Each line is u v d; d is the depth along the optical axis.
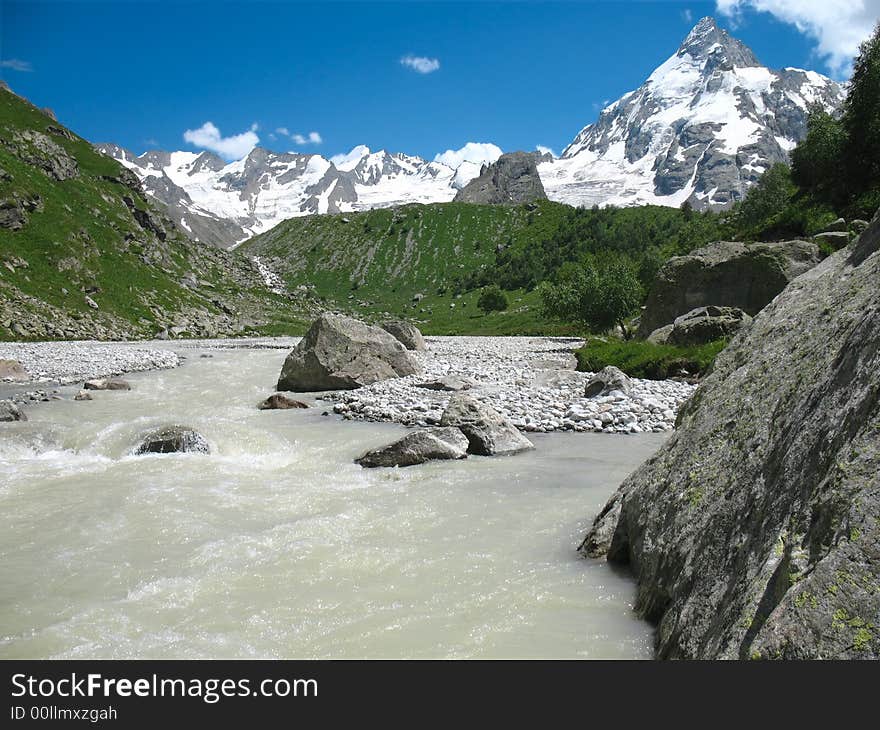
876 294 5.30
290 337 81.19
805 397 5.26
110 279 80.81
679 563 5.61
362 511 9.91
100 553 8.23
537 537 8.63
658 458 7.50
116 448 15.20
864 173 59.16
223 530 9.05
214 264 127.38
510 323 124.06
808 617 3.42
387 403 21.31
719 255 39.81
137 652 5.74
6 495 11.12
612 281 54.31
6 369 30.33
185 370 34.59
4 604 6.79
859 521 3.55
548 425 17.69
